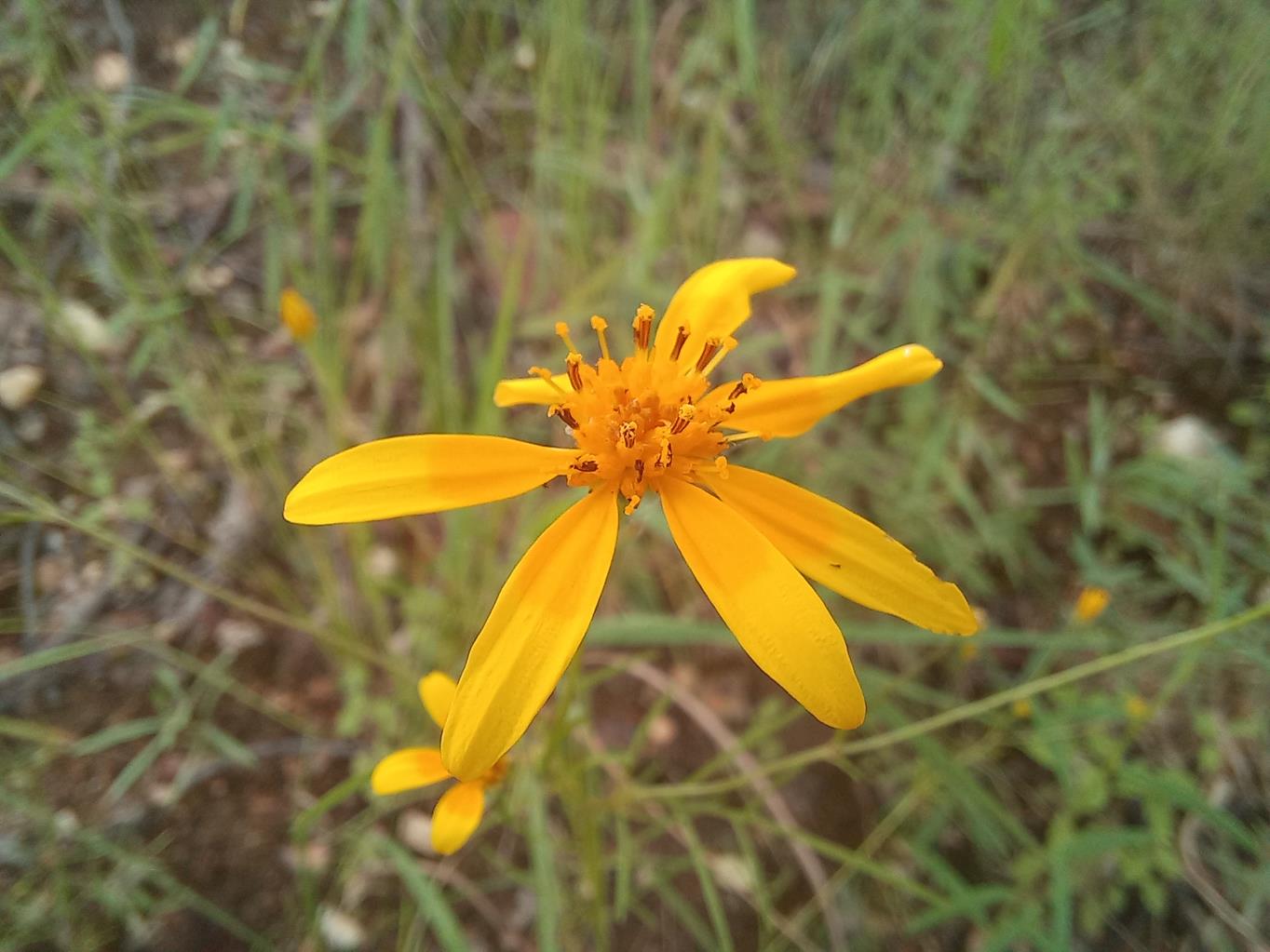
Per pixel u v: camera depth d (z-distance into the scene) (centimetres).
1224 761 11
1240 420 13
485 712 5
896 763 11
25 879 9
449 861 10
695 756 11
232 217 13
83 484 11
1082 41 15
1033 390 14
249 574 11
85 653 10
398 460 6
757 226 15
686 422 6
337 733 10
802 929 10
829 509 6
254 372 12
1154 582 12
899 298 14
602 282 12
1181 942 10
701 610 12
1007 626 12
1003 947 9
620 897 8
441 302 12
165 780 10
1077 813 11
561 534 6
